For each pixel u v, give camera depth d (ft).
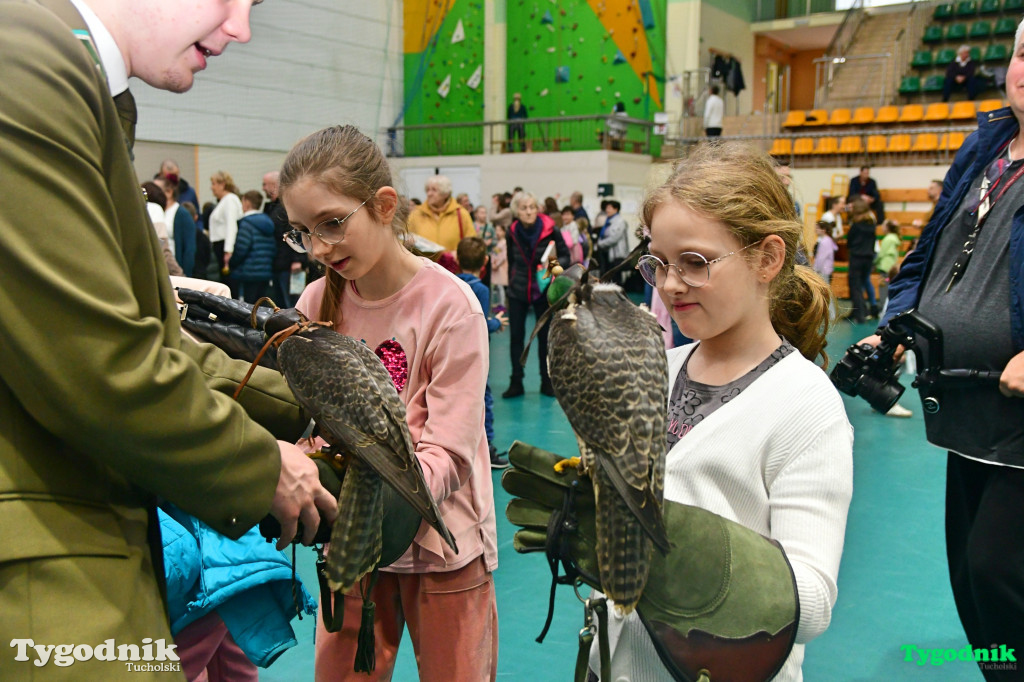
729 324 4.28
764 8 67.21
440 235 24.52
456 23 59.47
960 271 7.32
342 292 5.89
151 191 17.11
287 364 4.19
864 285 37.06
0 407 3.34
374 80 57.21
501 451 17.38
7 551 3.23
